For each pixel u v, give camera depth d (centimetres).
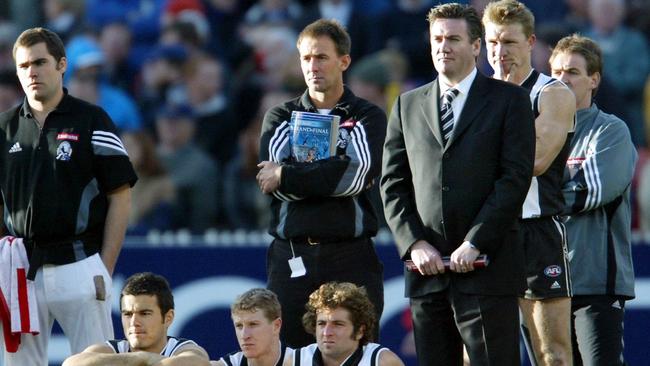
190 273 3791
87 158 2780
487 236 2441
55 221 2762
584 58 2883
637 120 4828
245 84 4816
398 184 2583
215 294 3791
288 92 4753
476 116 2489
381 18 4938
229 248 3803
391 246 3784
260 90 4809
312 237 2766
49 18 5147
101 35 4969
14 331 2769
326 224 2761
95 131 2791
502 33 2695
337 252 2775
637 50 4981
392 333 3775
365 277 2794
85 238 2797
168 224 4253
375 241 3784
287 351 2634
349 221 2772
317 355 2603
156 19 5088
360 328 2581
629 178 2889
